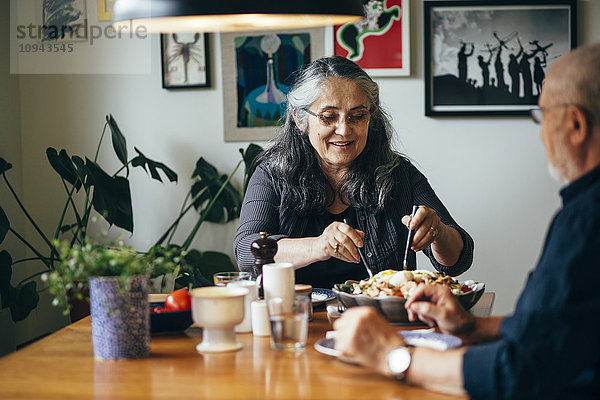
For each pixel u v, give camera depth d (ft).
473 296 5.42
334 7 5.26
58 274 4.53
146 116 11.62
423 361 3.92
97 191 10.16
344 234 6.31
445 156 11.19
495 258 11.23
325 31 11.21
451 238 7.05
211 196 11.36
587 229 3.47
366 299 5.30
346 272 7.50
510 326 3.67
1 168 10.48
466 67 11.02
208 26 6.26
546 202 11.14
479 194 11.19
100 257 4.58
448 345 4.33
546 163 11.09
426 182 8.00
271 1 5.08
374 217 7.63
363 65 11.14
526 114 11.00
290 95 7.57
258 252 5.62
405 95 11.17
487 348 3.71
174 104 11.58
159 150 11.64
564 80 3.71
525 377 3.45
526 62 10.94
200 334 5.33
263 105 11.39
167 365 4.46
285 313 4.77
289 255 6.67
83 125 11.69
